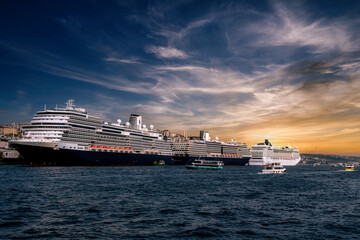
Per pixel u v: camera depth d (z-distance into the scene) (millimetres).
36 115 172375
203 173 152375
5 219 41219
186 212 48281
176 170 176750
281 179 121125
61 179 93188
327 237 36094
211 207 53000
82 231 36656
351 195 72438
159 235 35625
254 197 66125
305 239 35250
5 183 79312
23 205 50719
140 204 54094
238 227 39844
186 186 83812
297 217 46375
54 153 155375
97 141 182625
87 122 178625
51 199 57094
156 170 168375
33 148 151750
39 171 127312
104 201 56250
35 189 69438
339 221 44062
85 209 48781
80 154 165375
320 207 55000
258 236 36031
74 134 167625
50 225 39000
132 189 73938
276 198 65250
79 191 68250
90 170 142375
